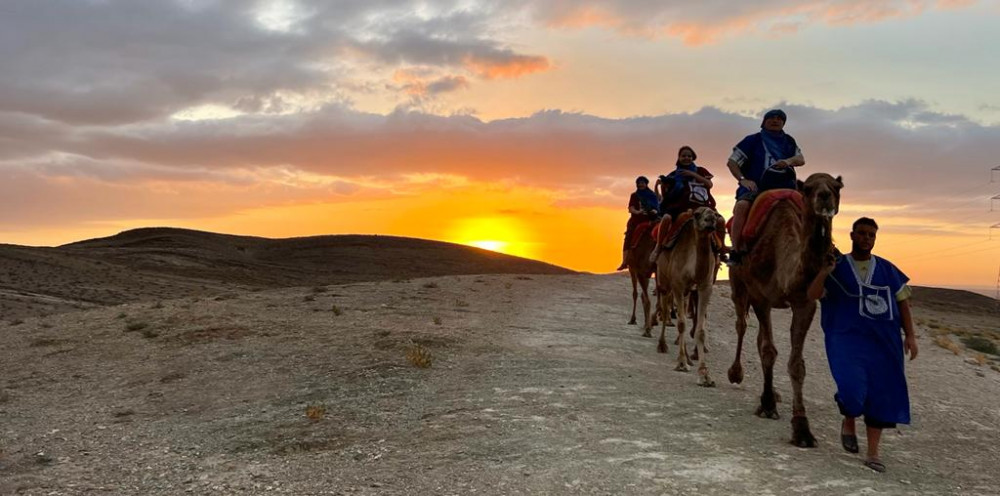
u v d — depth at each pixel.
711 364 13.52
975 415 10.48
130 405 10.55
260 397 10.34
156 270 76.50
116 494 6.64
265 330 15.36
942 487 6.56
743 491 6.17
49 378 12.84
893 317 7.12
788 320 22.33
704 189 12.96
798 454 7.32
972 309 96.50
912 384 13.41
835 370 7.20
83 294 50.72
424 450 7.50
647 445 7.45
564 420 8.39
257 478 6.89
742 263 8.95
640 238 16.11
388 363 11.64
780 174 9.23
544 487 6.29
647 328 16.28
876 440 7.09
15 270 57.75
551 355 12.77
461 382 10.54
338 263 100.19
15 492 6.75
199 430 8.89
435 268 102.25
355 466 7.10
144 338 15.59
